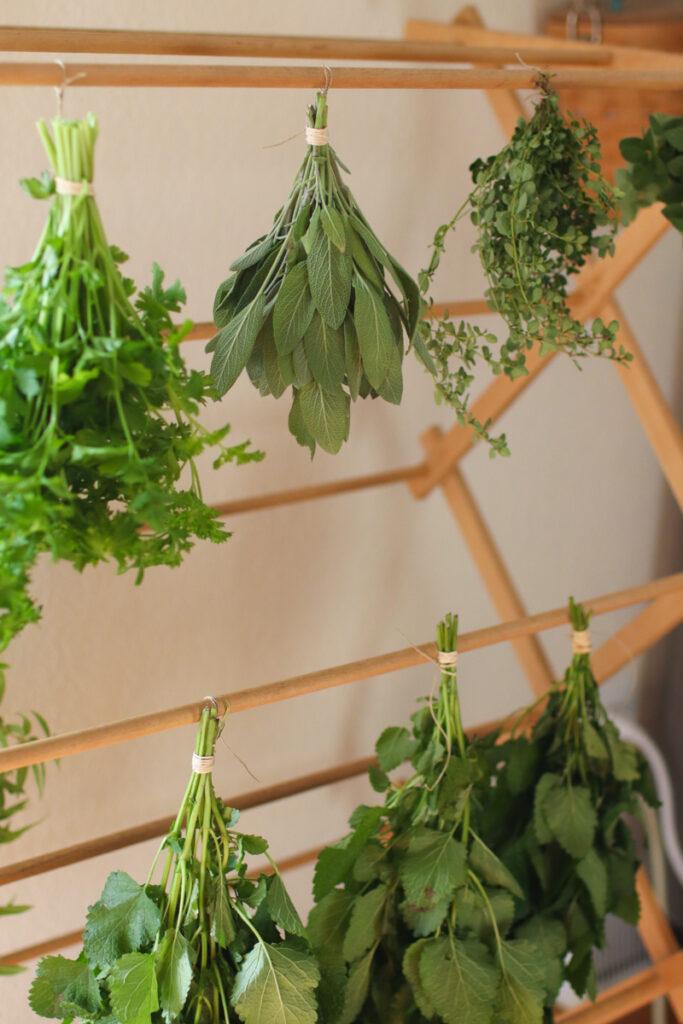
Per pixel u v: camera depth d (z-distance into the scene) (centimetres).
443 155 150
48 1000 86
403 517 162
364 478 150
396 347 82
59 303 66
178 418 75
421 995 97
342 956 99
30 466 65
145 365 68
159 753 148
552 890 114
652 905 150
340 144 141
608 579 190
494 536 174
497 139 155
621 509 187
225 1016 85
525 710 111
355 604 162
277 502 139
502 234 99
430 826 100
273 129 137
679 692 186
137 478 66
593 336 102
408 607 168
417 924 99
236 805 112
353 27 140
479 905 100
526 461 173
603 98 125
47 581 133
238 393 141
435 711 100
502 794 111
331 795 166
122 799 146
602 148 129
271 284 82
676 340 184
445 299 156
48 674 136
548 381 171
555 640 185
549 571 182
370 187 145
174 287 73
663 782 177
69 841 144
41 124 67
